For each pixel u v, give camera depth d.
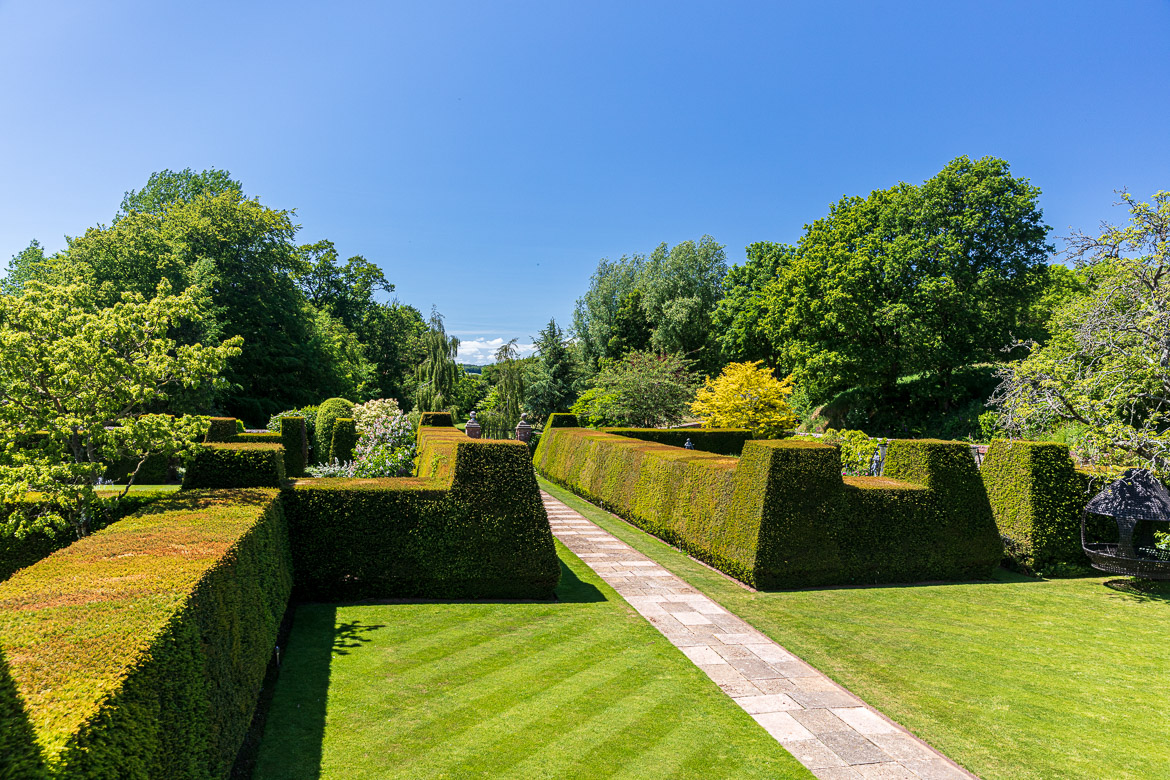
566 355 37.69
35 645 2.76
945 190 26.17
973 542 9.91
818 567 9.20
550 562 8.26
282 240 34.50
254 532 5.47
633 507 13.67
